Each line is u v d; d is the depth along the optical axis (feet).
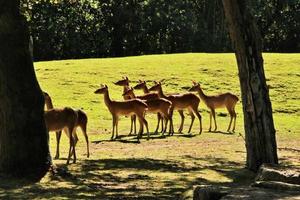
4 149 46.80
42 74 126.72
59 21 184.96
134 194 42.19
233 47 52.95
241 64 52.31
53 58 198.18
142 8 205.87
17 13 46.73
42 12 177.27
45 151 47.60
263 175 36.52
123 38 212.64
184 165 55.77
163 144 72.23
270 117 52.70
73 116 56.03
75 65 135.85
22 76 46.70
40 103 47.57
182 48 215.51
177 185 46.29
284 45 221.46
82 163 55.26
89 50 199.11
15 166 46.39
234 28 51.96
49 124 54.19
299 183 34.63
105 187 44.68
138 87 92.02
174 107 83.61
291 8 212.02
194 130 87.76
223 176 50.60
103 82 121.39
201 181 48.16
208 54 150.92
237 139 77.97
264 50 222.48
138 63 137.49
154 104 81.15
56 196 40.37
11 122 46.52
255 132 52.39
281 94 116.16
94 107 103.55
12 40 46.29
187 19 207.00
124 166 54.24
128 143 73.00
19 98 46.52
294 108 107.55
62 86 117.19
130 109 77.82
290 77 126.00
